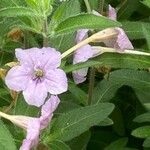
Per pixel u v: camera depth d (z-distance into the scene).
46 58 0.20
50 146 0.21
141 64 0.22
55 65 0.20
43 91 0.20
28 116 0.20
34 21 0.20
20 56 0.20
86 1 0.24
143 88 0.24
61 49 0.22
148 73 0.24
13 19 0.21
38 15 0.20
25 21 0.20
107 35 0.21
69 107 0.24
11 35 0.24
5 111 0.21
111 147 0.24
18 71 0.20
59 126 0.21
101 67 0.24
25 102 0.20
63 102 0.24
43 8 0.20
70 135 0.20
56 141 0.21
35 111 0.20
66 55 0.21
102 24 0.19
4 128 0.17
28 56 0.20
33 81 0.20
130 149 0.24
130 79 0.24
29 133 0.18
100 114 0.20
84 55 0.21
